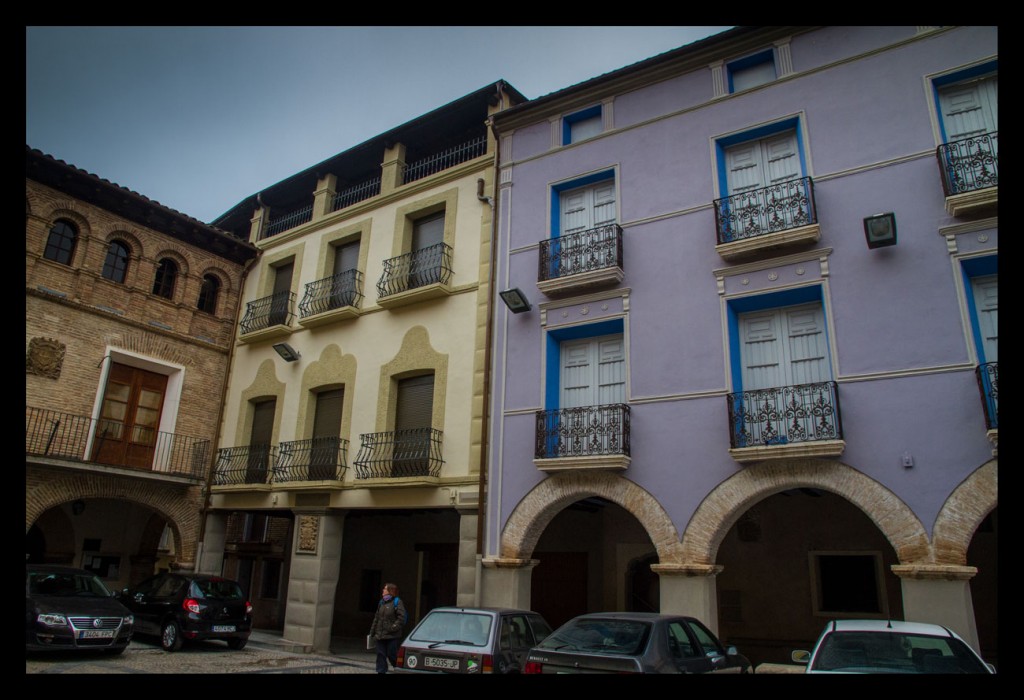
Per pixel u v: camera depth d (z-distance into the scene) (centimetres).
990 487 930
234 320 2042
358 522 2067
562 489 1268
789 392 1100
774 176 1267
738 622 1432
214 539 1839
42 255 1644
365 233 1812
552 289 1374
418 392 1586
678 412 1198
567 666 738
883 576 1325
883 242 1074
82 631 1194
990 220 1026
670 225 1312
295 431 1764
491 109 1684
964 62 1117
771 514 1458
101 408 1705
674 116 1376
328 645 1555
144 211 1842
